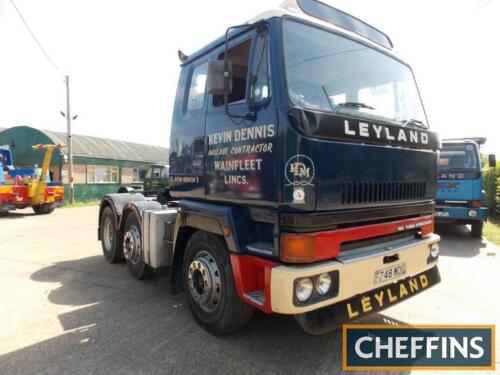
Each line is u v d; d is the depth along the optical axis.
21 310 4.17
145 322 3.85
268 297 2.82
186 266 3.90
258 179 2.98
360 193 3.01
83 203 21.05
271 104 2.88
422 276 3.63
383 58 3.80
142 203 5.38
